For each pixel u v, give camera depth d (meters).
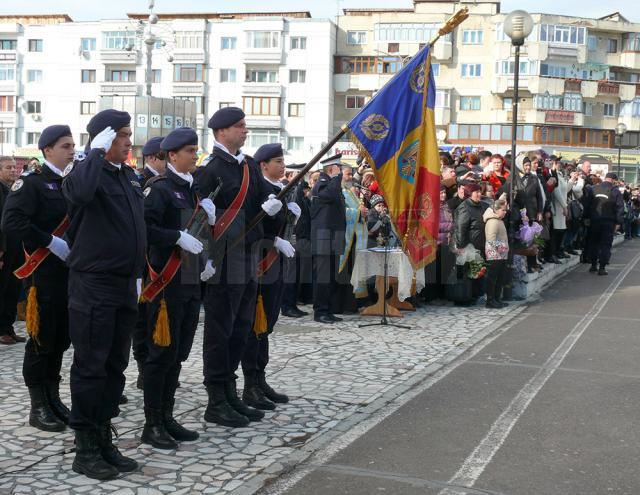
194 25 53.31
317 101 53.19
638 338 9.17
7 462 4.72
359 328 9.70
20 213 5.18
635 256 20.36
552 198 15.30
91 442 4.54
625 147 57.03
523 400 6.35
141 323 6.38
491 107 54.00
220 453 4.95
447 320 10.40
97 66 55.19
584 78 55.41
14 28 55.81
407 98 6.66
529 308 11.56
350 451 5.04
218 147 5.64
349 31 54.09
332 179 10.12
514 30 11.66
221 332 5.55
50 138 5.41
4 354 7.83
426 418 5.81
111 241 4.54
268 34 52.84
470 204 11.45
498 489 4.41
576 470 4.74
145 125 19.77
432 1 54.41
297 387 6.67
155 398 5.05
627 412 6.02
